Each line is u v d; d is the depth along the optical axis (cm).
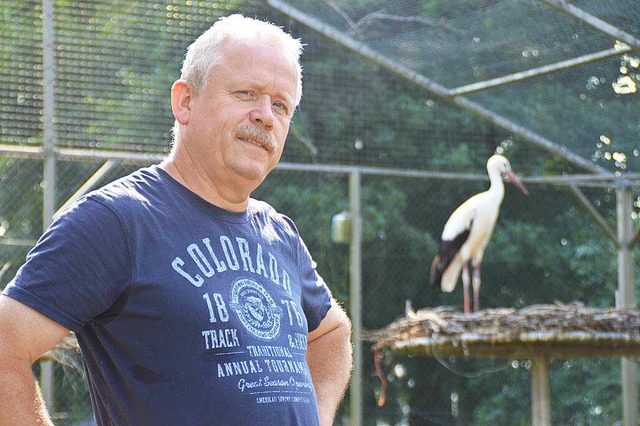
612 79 768
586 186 916
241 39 226
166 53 758
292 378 215
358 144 1000
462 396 1077
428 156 1025
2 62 708
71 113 727
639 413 996
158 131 754
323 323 257
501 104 856
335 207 1002
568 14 670
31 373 196
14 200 876
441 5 719
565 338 566
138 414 201
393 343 680
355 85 968
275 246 233
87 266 198
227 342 205
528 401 1087
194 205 219
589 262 1022
